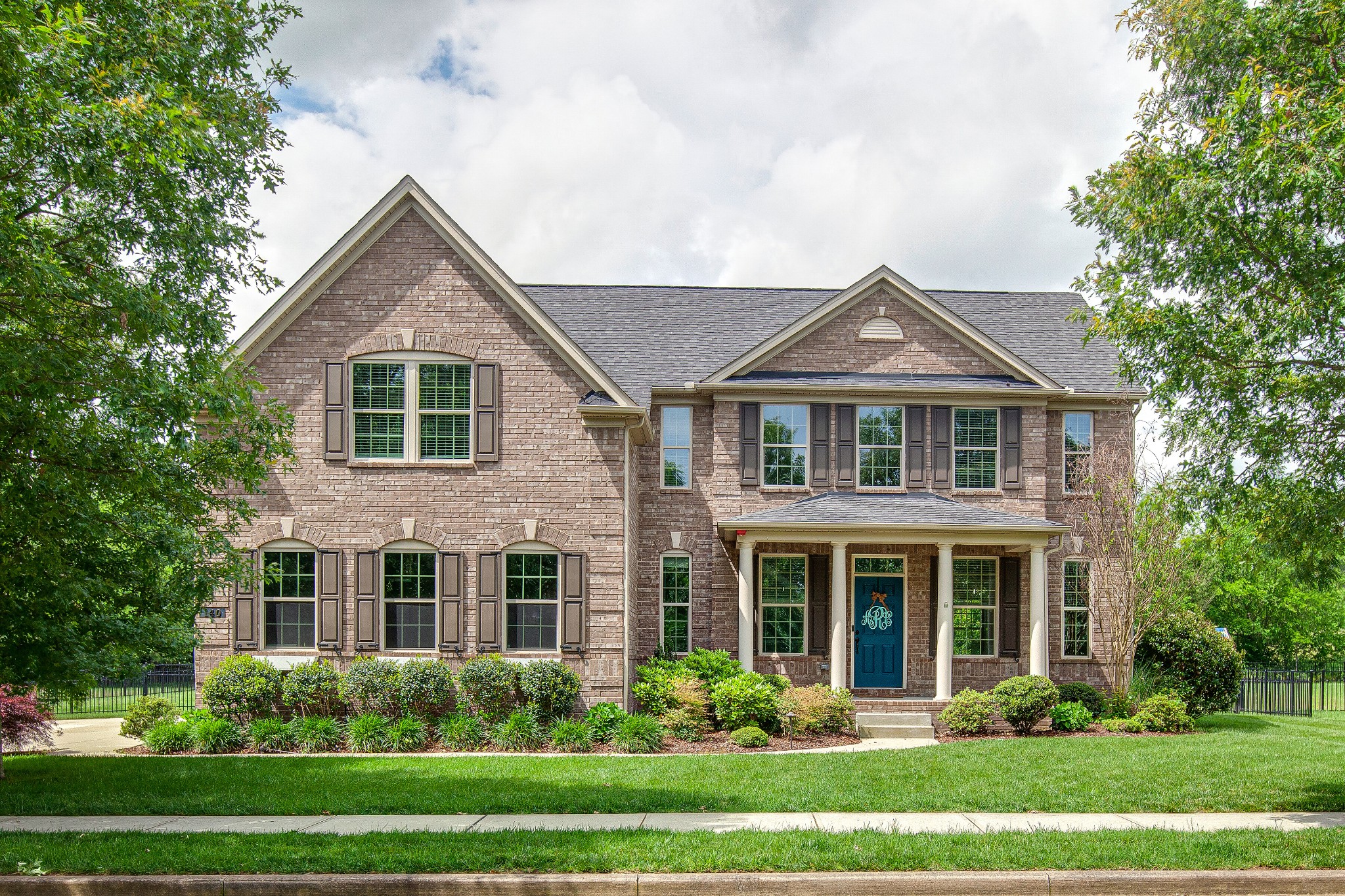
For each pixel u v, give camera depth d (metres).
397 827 10.96
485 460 20.23
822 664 23.19
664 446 23.98
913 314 24.11
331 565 20.16
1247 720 22.28
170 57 11.30
